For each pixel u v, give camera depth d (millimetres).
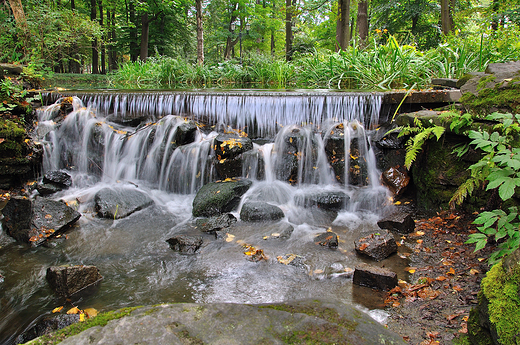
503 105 3648
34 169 5602
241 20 28594
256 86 10953
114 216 4348
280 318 1385
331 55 9891
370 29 20547
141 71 14133
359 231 3918
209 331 1298
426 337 2061
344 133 5191
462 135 3938
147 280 2963
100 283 2920
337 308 1507
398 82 7984
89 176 5707
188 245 3494
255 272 3064
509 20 11688
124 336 1262
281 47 34469
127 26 24312
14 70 7598
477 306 1678
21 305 2633
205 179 5312
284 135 5344
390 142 4961
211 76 13344
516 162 2338
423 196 4449
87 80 14539
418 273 2936
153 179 5609
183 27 26344
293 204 4684
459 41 8578
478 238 2412
